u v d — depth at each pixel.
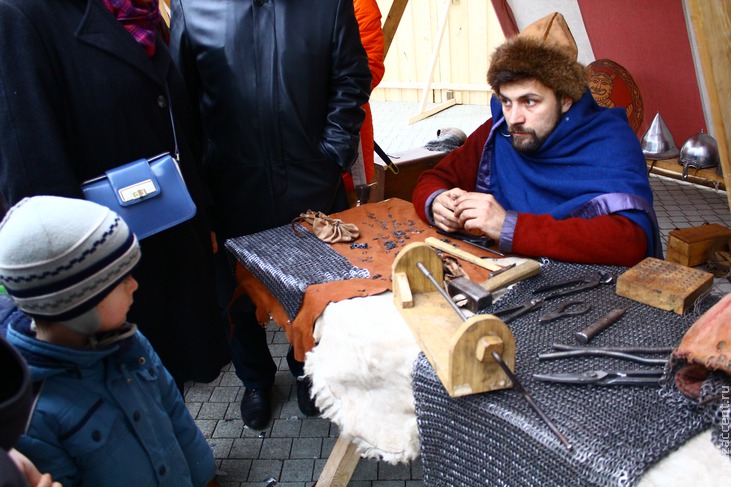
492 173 2.24
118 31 1.78
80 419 1.21
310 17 2.21
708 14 1.59
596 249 1.76
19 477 0.64
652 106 4.76
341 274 1.80
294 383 2.86
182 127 2.08
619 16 4.45
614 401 1.17
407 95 8.29
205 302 2.08
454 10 7.47
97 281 1.12
